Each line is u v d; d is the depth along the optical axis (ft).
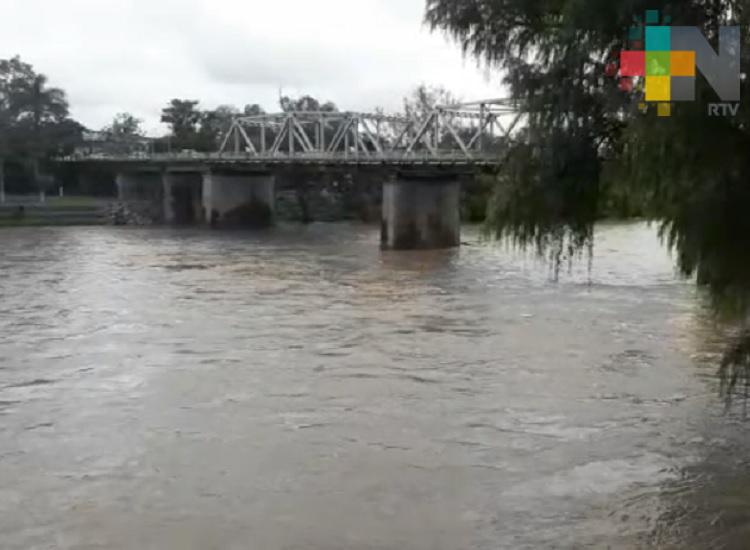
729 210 50.44
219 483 59.77
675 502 55.36
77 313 128.88
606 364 93.25
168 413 76.28
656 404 77.36
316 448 66.69
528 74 65.16
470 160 208.33
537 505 55.31
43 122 418.51
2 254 219.00
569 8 57.82
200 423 73.26
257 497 57.31
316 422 73.31
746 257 50.42
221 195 317.42
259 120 343.26
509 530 51.75
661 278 162.40
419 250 227.81
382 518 53.72
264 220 325.01
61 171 402.93
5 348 103.50
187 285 160.45
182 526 53.01
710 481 58.70
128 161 363.35
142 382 87.20
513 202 67.15
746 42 51.26
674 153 52.13
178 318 124.36
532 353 99.14
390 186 231.09
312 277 171.53
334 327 116.67
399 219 230.07
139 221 342.85
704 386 83.10
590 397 80.02
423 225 230.89
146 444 67.97
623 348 101.30
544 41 65.87
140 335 111.75
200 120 513.86
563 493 57.26
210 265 194.39
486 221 71.36
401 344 104.99
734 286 51.01
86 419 74.64
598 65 61.00
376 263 196.44
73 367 93.76
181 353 100.73
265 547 50.03
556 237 68.08
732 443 66.39
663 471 60.80
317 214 354.33
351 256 213.66
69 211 345.72
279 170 318.86
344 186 363.56
